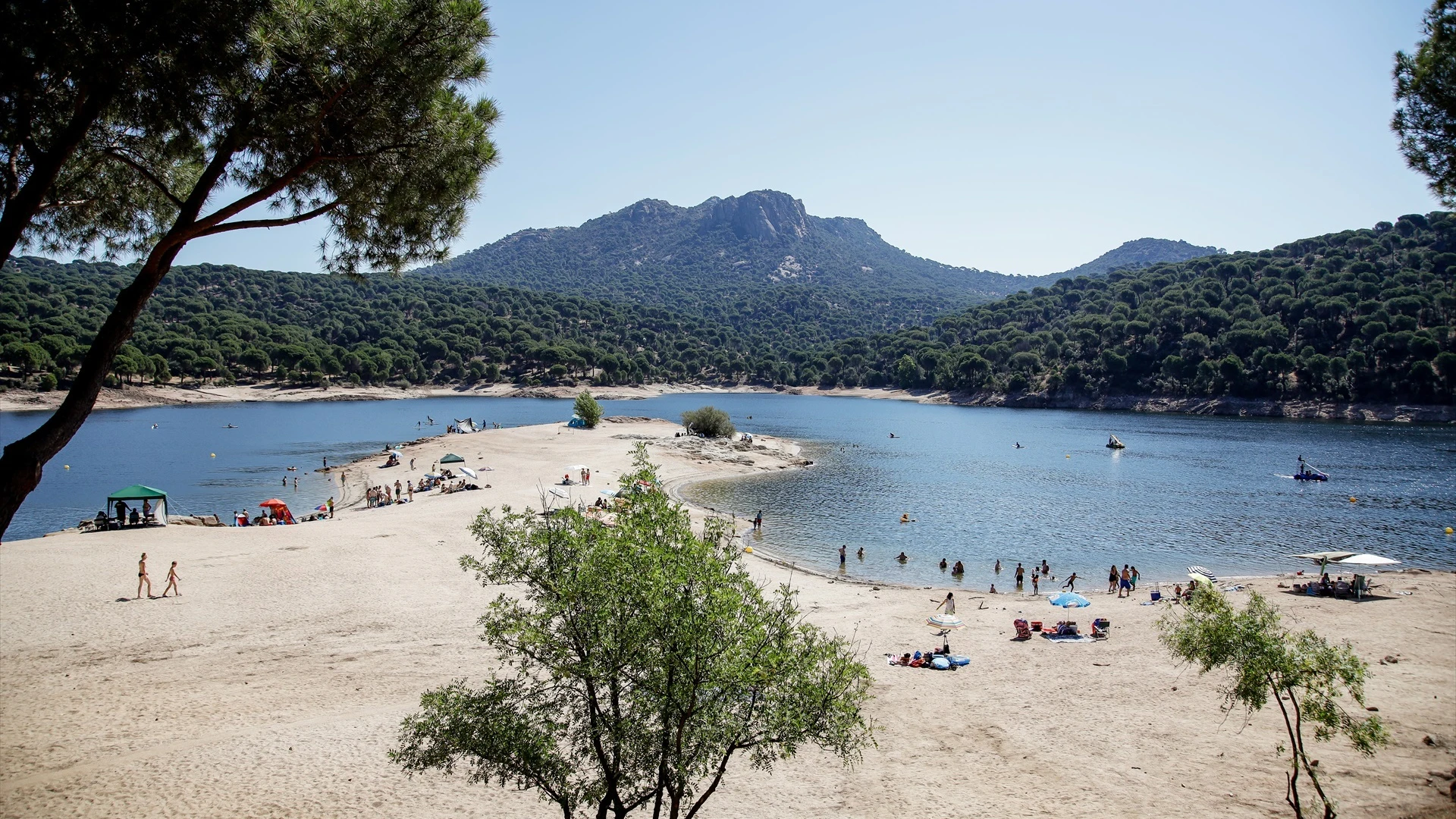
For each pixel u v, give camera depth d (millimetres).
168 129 9414
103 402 138875
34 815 13008
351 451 86750
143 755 15422
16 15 7547
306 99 9508
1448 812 13695
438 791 14633
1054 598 30953
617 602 9438
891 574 39312
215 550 34844
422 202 10867
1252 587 34156
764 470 77312
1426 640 24562
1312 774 12656
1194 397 165125
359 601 27391
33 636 22531
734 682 9273
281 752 15859
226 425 115188
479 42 10023
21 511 52625
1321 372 145500
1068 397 186125
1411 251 178750
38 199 8477
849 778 15828
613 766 9867
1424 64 12516
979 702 20109
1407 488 66250
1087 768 16172
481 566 10477
